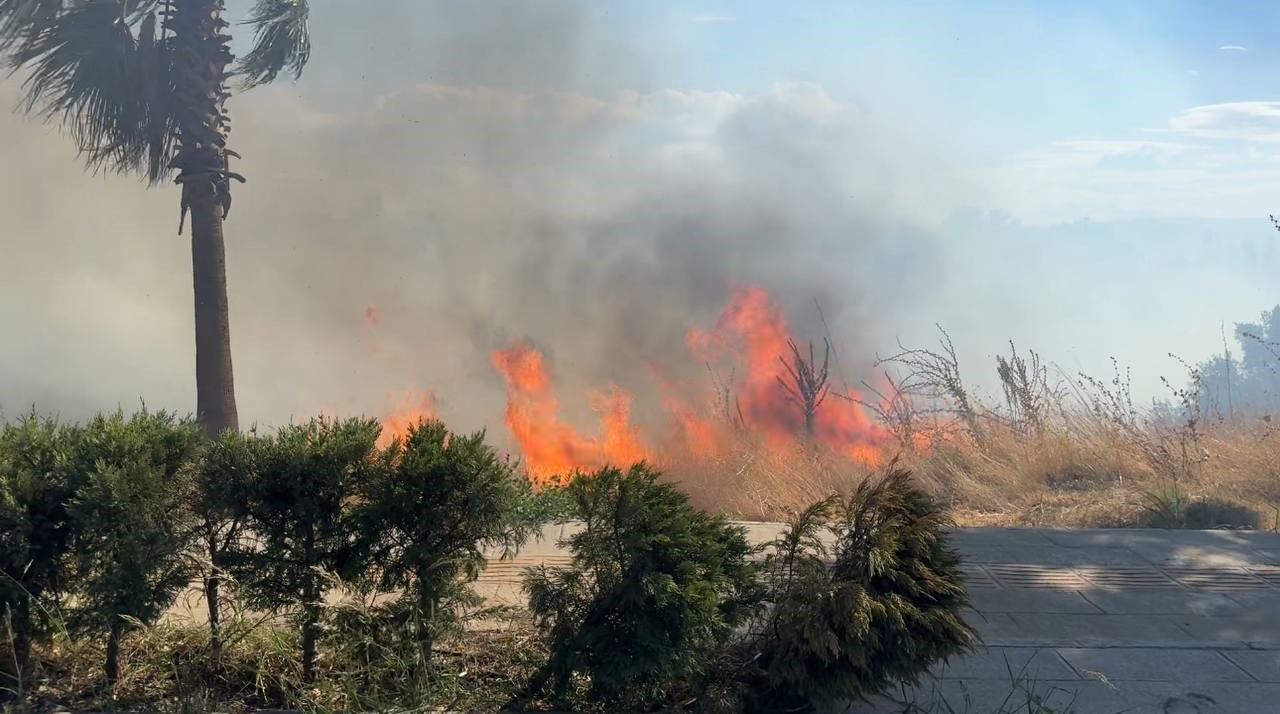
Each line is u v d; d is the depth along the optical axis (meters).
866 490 5.39
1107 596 6.57
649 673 4.83
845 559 5.11
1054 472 10.08
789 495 9.20
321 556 5.07
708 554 4.95
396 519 4.98
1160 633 5.95
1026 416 10.97
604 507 4.96
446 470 4.98
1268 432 10.21
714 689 4.97
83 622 4.93
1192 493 9.18
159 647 5.29
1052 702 5.05
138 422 5.35
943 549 5.19
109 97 11.93
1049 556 7.40
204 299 12.36
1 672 5.04
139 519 4.86
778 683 4.89
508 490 5.14
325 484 5.03
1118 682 5.28
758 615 5.11
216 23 12.34
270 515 5.09
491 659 5.35
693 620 4.79
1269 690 5.19
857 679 4.84
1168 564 7.21
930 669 5.43
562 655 4.86
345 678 4.84
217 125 12.41
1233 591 6.66
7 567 4.91
